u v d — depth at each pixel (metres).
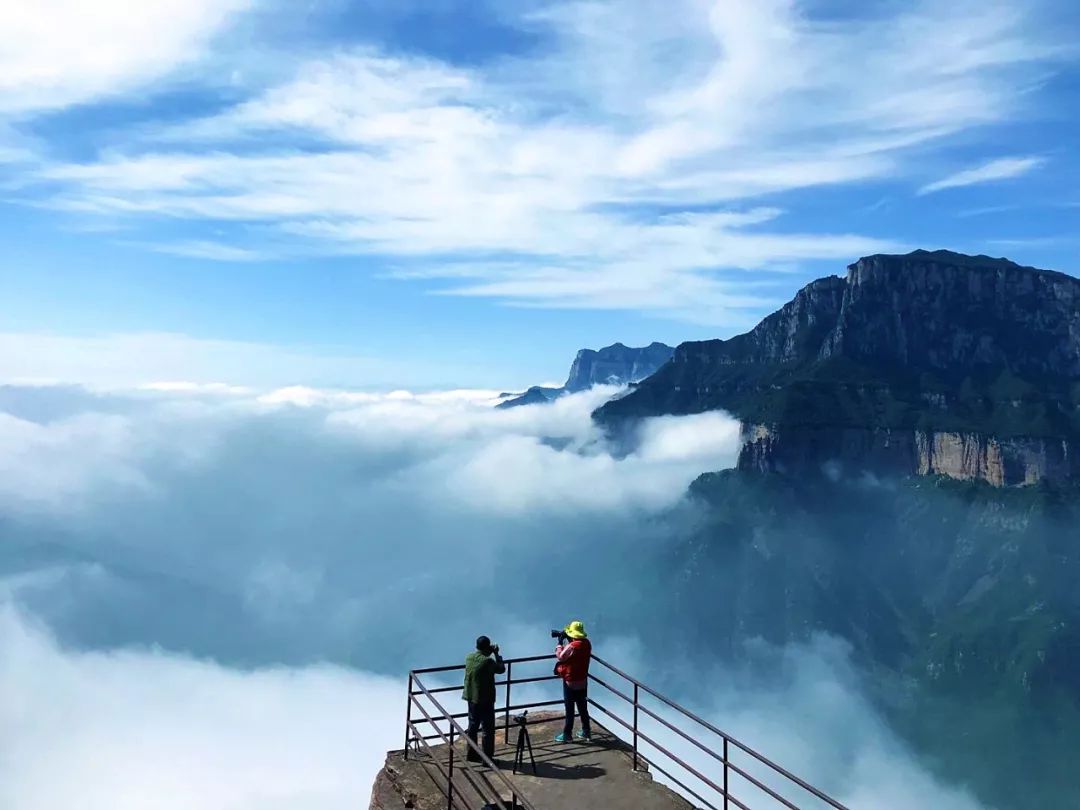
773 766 11.07
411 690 15.03
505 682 15.21
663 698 13.88
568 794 13.45
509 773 14.29
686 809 12.97
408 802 13.38
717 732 12.30
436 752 15.26
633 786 13.76
